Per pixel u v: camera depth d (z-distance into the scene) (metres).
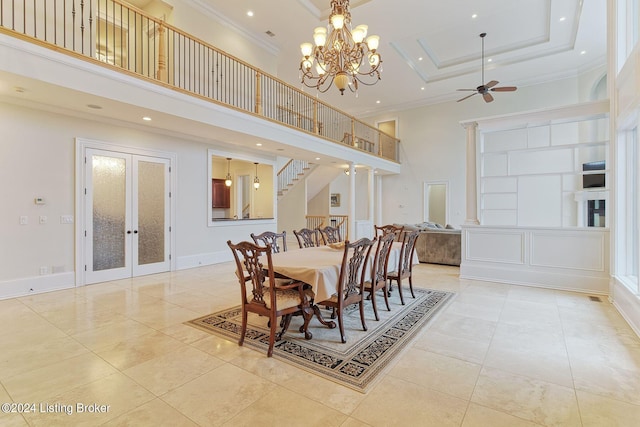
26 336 2.85
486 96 6.78
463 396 1.97
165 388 2.05
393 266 3.88
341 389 2.05
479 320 3.29
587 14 5.72
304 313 2.83
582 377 2.18
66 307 3.68
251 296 4.15
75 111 4.36
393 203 11.18
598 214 6.32
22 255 4.11
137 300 3.99
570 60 7.58
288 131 6.21
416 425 1.70
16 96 3.64
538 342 2.75
